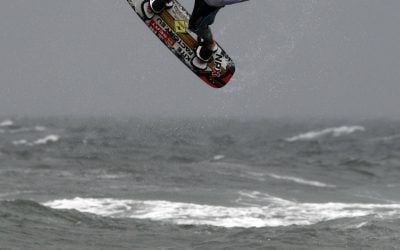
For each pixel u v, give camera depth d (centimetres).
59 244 4325
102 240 4538
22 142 18638
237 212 6222
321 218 6000
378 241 4625
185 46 4541
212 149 16812
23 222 4906
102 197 7106
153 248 4338
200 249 4322
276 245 4438
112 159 12444
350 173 11169
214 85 4622
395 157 14725
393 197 8050
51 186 7981
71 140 19925
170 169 10600
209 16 4088
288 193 8038
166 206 6450
